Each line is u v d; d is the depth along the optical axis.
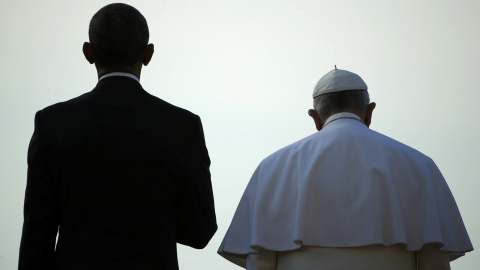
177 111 11.29
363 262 12.03
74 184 10.56
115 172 10.61
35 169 10.68
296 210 12.39
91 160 10.63
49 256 10.76
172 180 10.81
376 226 11.98
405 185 12.47
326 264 12.09
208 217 11.15
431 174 12.84
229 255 13.32
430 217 12.33
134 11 11.33
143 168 10.67
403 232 12.01
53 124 10.85
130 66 11.40
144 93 11.30
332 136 12.88
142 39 11.31
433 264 12.43
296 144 13.21
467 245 12.62
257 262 12.75
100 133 10.74
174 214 10.98
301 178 12.55
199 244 11.15
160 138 10.89
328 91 13.31
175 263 10.80
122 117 10.93
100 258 10.29
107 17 11.16
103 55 11.26
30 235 10.59
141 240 10.46
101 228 10.41
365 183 12.31
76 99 11.18
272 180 12.99
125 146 10.71
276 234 12.63
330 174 12.49
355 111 13.28
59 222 10.80
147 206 10.59
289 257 12.54
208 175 11.26
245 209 13.23
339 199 12.30
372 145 12.70
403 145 12.99
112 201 10.52
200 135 11.25
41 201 10.65
